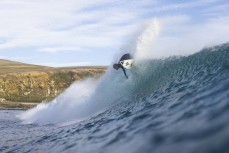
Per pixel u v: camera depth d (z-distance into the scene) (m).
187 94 11.45
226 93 8.51
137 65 19.50
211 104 7.84
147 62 19.14
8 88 63.84
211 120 6.36
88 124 14.12
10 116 31.52
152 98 14.63
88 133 11.34
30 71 72.75
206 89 10.55
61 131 14.52
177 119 7.77
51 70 75.19
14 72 71.44
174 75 16.84
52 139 12.67
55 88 67.31
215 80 11.89
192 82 13.91
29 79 66.62
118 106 17.12
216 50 15.16
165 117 8.73
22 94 64.06
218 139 5.16
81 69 75.25
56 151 9.78
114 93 19.89
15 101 58.88
